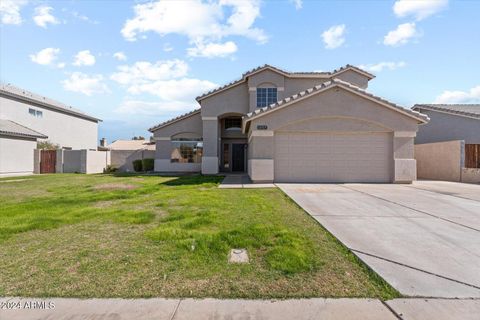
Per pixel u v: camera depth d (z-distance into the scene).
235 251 4.26
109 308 2.80
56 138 29.23
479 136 17.41
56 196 9.86
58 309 2.78
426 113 20.30
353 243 4.56
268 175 13.12
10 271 3.58
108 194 9.90
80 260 3.93
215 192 10.23
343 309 2.79
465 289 3.13
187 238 4.76
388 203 8.00
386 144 13.25
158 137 22.94
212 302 2.91
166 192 10.39
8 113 24.16
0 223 5.78
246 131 17.28
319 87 13.02
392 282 3.28
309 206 7.53
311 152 13.30
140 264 3.78
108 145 44.03
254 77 20.19
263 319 2.63
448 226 5.59
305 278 3.40
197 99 20.86
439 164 15.91
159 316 2.68
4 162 20.66
